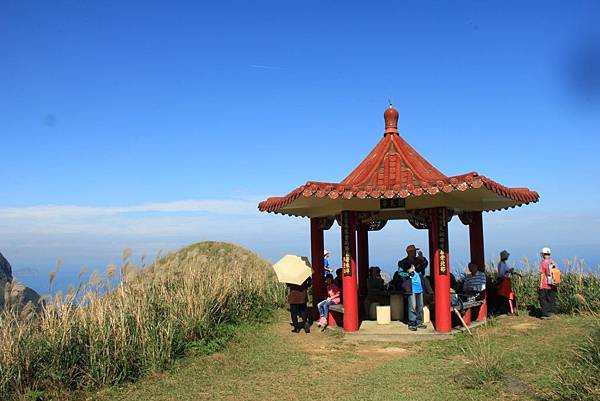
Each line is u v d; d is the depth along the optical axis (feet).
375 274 49.73
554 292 44.65
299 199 38.96
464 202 43.06
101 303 32.24
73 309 30.78
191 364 31.89
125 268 37.65
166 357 31.27
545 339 35.53
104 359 28.60
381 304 45.83
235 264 55.06
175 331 33.81
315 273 47.70
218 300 42.55
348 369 30.78
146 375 29.73
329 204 42.60
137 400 26.11
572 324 40.70
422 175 38.58
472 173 33.35
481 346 31.53
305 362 32.37
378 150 42.75
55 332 28.43
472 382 25.72
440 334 37.73
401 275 40.55
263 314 47.91
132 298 35.47
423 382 26.99
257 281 53.47
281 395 26.27
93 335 29.32
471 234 47.85
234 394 26.63
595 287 46.60
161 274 44.11
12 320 28.07
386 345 36.55
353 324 39.96
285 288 56.24
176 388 27.68
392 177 39.34
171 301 37.99
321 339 39.27
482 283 43.62
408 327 40.09
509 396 23.54
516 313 47.03
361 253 52.29
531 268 53.67
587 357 25.35
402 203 39.70
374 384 27.30
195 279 45.32
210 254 73.05
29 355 26.96
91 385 27.55
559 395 22.50
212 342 35.68
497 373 26.48
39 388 26.66
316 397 25.79
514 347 33.30
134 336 30.94
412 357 32.68
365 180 38.65
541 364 28.32
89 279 32.30
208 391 27.14
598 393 21.25
